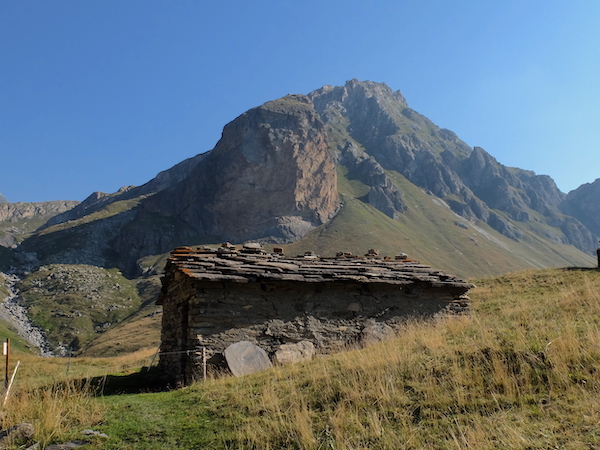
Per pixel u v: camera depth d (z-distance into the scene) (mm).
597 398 5602
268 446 6000
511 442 5102
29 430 6305
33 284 99625
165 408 7887
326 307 13406
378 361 8148
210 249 14328
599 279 20594
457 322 11406
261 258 14141
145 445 6312
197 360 11312
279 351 12156
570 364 6551
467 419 5855
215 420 7109
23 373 16703
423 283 14680
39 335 73938
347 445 5758
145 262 120562
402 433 5844
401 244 119375
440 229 145875
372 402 6789
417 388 6914
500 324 9570
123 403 8102
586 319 8648
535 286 22453
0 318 74062
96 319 82375
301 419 6426
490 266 124125
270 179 127000
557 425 5285
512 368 6883
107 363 22312
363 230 122875
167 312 14992
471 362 7355
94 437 6398
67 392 8008
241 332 12070
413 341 9594
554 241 183625
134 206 167875
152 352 25797
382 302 14227
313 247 114875
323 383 7742
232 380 9359
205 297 11930
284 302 12867
